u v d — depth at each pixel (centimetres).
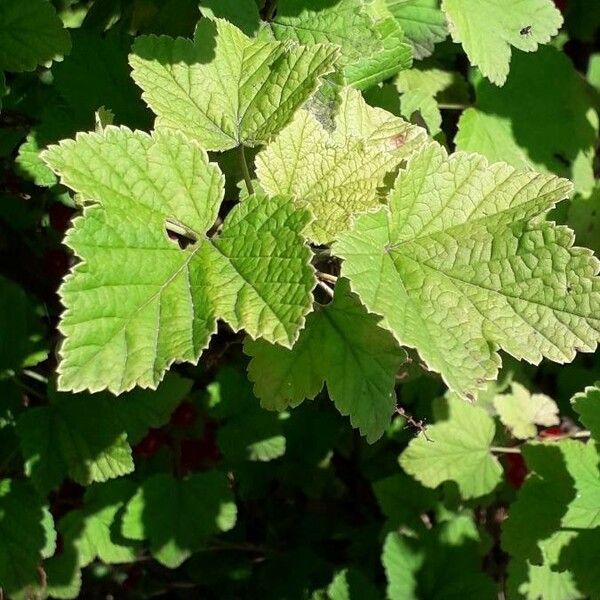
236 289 25
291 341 24
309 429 52
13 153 41
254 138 29
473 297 27
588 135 48
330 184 29
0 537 39
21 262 43
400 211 28
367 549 55
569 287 27
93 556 46
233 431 47
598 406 38
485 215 28
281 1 34
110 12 38
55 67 35
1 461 40
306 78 29
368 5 35
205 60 30
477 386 26
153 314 25
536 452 42
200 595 58
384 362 29
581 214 48
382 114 32
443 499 49
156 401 39
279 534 56
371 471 54
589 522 42
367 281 27
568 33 53
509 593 44
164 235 26
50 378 39
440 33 39
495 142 45
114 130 26
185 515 46
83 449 38
